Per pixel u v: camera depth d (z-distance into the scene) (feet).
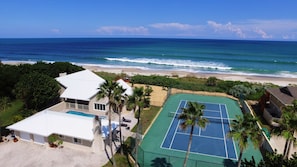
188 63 366.63
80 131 96.89
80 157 91.66
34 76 135.03
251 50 584.81
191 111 65.00
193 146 101.76
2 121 124.98
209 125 123.75
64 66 197.67
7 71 160.76
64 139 99.45
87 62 390.21
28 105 137.49
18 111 139.33
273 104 130.52
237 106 154.92
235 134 59.41
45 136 96.43
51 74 183.52
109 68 322.55
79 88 141.28
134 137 107.76
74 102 138.41
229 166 86.02
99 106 133.08
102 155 93.20
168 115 137.39
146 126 120.06
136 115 134.41
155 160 88.53
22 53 541.34
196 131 116.47
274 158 75.46
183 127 65.41
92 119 102.42
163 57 440.45
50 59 428.15
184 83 203.51
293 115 65.51
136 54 493.77
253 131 58.75
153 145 102.37
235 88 175.22
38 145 100.42
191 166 84.23
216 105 156.35
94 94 132.57
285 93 125.80
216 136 111.34
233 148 100.12
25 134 102.32
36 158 90.53
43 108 139.74
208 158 92.27
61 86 146.82
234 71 303.27
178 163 86.53
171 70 308.19
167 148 99.91
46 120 104.47
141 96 85.10
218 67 326.85
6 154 93.04
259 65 348.79
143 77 219.00
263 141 97.91
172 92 184.03
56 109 132.77
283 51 559.79
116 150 96.99
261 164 76.38
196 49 610.65
